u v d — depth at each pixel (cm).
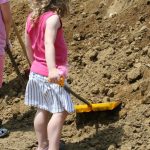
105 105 720
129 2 902
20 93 842
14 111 807
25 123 781
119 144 675
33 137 739
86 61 838
